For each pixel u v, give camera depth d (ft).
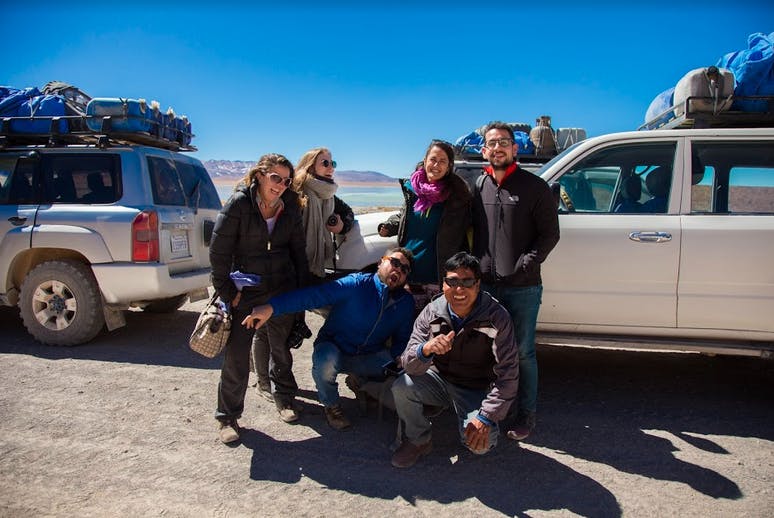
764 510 8.96
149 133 18.04
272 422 12.09
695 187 13.14
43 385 13.80
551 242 10.84
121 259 16.63
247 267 11.12
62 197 17.49
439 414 12.09
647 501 9.21
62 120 17.83
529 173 11.05
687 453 10.91
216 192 21.53
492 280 11.23
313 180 12.96
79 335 16.88
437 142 11.44
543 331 13.62
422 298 12.87
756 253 12.50
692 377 15.43
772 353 12.66
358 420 12.32
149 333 19.07
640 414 12.83
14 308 22.74
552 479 9.87
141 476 9.68
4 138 17.90
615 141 13.41
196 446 10.85
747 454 10.88
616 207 13.46
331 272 14.30
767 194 12.96
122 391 13.56
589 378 15.29
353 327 11.86
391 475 9.93
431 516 8.70
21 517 8.39
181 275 17.75
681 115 14.08
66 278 16.62
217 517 8.55
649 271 12.83
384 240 14.05
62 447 10.64
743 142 13.06
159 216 17.07
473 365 10.22
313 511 8.77
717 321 12.77
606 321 13.21
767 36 14.47
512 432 11.21
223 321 10.69
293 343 12.13
